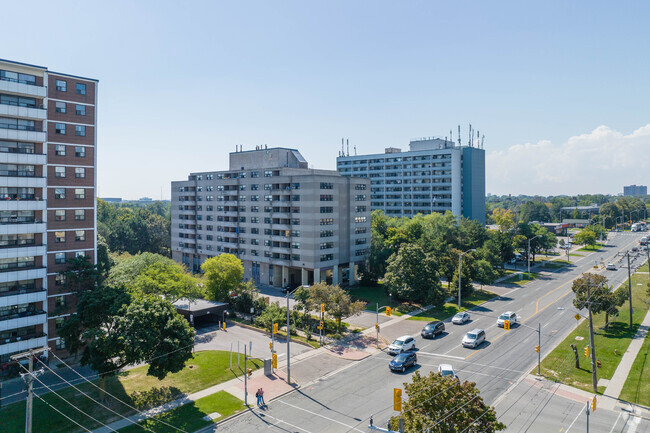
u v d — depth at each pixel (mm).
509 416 35031
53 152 52719
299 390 41469
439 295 70438
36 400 39375
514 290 88062
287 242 91188
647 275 99750
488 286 92188
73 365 49188
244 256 101625
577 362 46344
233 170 104438
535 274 106625
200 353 51812
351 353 51969
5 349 45594
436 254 83625
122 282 60156
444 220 111625
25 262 49594
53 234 52406
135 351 36812
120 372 46125
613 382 42031
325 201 87688
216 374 45375
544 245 120750
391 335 58875
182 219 121875
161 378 38344
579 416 35188
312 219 85688
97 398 39719
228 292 72875
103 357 39156
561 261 127250
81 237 54906
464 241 103688
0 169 48781
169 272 64812
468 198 150750
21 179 48156
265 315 61219
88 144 55781
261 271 97500
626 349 51000
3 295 46500
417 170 156375
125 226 124375
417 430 24766
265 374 45500
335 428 33688
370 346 54469
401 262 71750
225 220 106812
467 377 43438
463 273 77312
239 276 73375
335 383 42969
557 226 194750
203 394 40562
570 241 167250
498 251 100000
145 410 37219
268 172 96125
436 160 151375
